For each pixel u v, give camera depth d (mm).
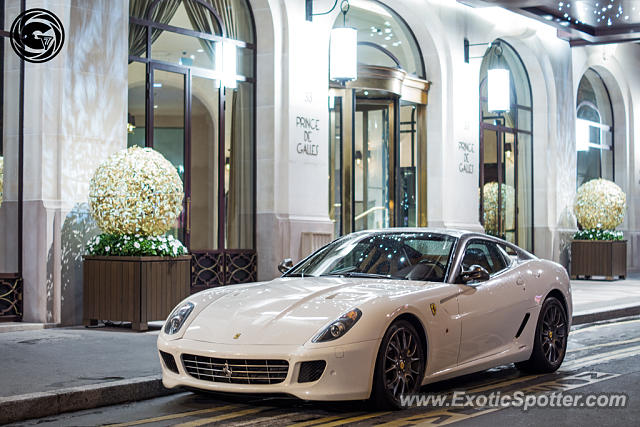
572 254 19750
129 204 9375
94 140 10242
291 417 5426
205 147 12555
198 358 5520
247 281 13102
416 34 16812
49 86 9875
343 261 6922
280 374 5301
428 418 5391
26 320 9812
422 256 6680
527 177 20312
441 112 16734
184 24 12297
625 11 17547
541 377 7090
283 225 13062
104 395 5953
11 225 9922
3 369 6746
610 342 9500
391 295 5766
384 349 5504
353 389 5328
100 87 10328
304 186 13422
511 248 7465
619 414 5559
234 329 5500
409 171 16562
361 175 15406
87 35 10203
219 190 12758
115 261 9406
